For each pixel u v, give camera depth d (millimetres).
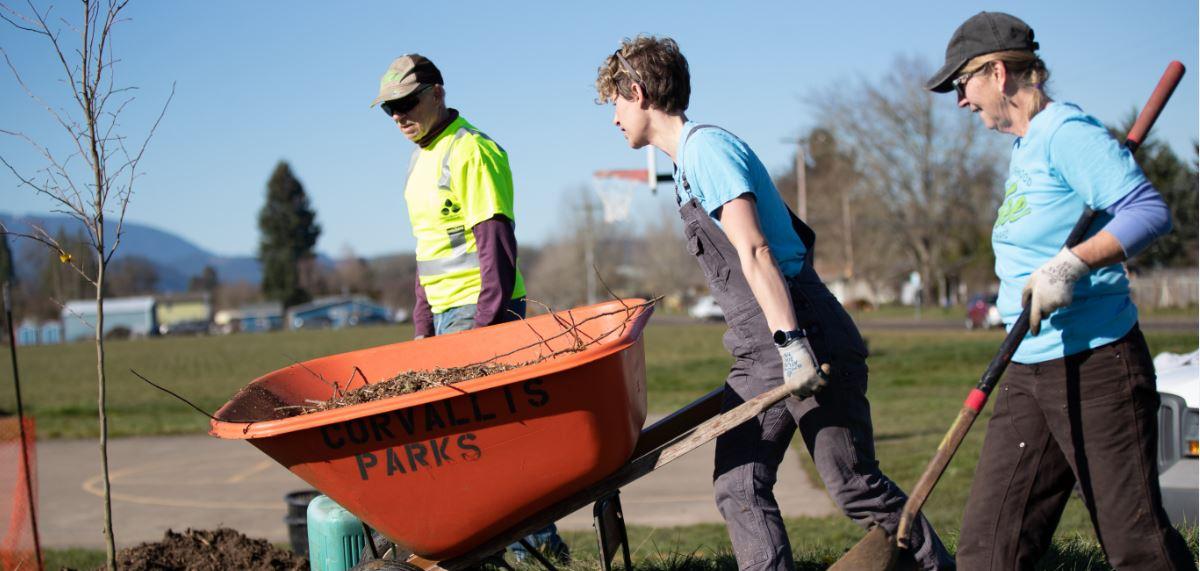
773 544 3164
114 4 3799
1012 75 2840
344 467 3135
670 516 9281
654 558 4758
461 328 4629
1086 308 2807
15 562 6039
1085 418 2805
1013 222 2904
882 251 62781
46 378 35938
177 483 12516
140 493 11906
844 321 3238
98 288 3840
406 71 4434
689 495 10297
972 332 38031
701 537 7777
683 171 3217
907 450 11500
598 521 3324
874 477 3197
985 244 61406
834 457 3154
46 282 97938
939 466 2879
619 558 4820
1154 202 2617
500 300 4367
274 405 3668
